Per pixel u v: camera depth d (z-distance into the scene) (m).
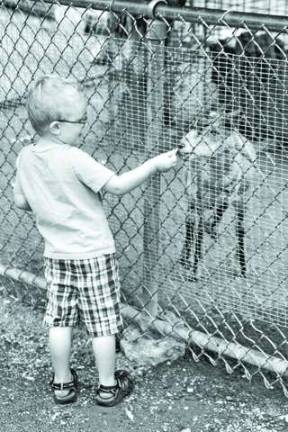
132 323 3.61
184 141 3.08
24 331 3.79
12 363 3.53
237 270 3.16
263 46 4.98
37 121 2.93
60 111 2.87
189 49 2.93
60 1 3.25
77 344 3.63
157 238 3.38
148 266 3.46
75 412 3.16
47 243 3.07
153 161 2.91
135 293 3.73
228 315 3.80
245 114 2.88
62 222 2.98
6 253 4.36
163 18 2.95
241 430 3.01
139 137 3.20
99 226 3.01
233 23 2.78
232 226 3.11
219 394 3.24
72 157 2.91
